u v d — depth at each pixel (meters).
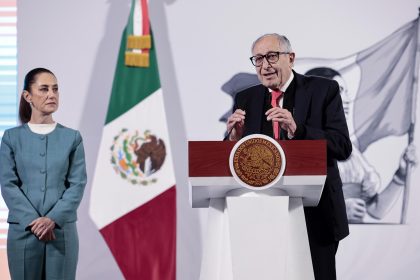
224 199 5.81
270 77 7.10
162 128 10.18
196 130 10.33
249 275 5.36
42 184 8.45
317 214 6.68
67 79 10.40
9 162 8.55
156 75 10.27
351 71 10.23
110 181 10.09
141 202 10.07
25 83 8.90
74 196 8.48
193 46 10.42
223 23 10.44
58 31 10.48
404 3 10.32
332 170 6.79
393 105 10.14
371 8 10.34
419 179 10.06
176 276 10.12
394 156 10.08
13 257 8.30
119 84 10.26
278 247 5.38
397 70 10.21
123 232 10.03
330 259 6.64
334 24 10.34
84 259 10.16
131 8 10.33
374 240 10.02
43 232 8.12
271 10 10.41
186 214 10.21
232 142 5.43
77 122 10.34
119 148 10.13
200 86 10.39
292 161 5.41
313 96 6.96
